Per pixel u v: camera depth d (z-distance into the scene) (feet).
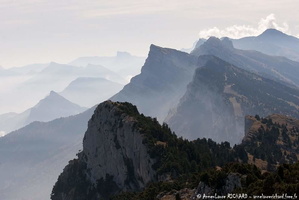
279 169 519.19
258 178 542.98
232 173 551.59
